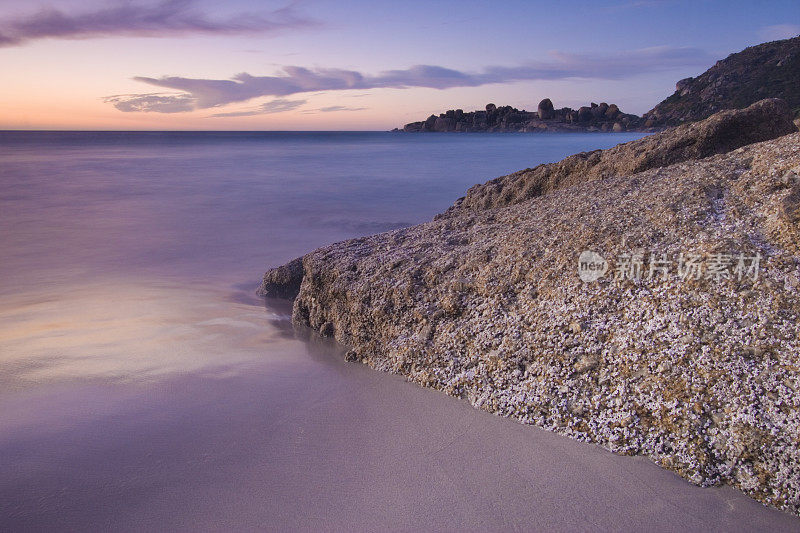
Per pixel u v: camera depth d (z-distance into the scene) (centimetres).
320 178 3322
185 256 1273
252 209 2072
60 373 540
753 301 388
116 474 363
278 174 3622
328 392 489
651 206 529
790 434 322
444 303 523
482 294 515
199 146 9819
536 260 515
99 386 508
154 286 989
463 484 348
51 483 352
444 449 388
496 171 3756
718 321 386
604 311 437
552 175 855
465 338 490
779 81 11281
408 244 684
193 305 840
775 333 364
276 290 898
